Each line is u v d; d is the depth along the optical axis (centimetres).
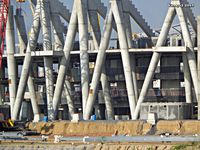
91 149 17612
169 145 16688
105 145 17525
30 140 19875
